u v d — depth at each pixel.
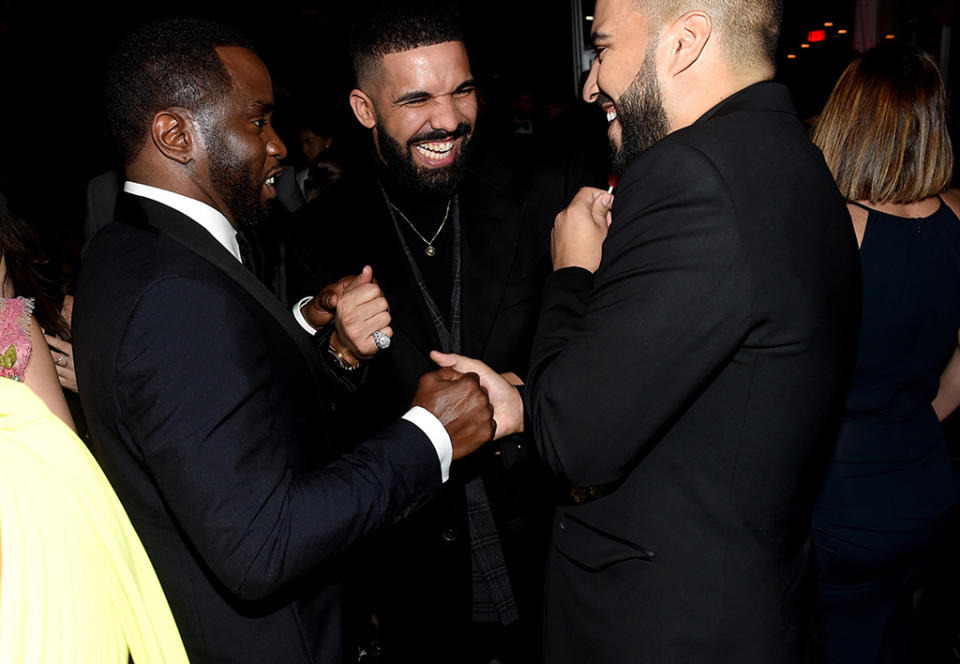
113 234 1.09
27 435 0.76
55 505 0.71
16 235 1.44
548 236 1.76
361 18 1.57
